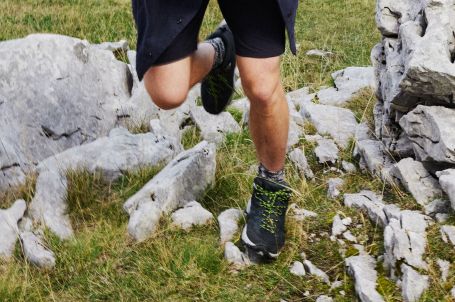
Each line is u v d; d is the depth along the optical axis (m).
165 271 3.03
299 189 3.65
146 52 2.71
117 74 4.89
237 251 3.08
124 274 3.06
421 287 2.70
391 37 4.07
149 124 4.55
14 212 3.44
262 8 2.68
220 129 4.51
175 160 3.73
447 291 2.69
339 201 3.54
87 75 4.64
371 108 4.56
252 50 2.72
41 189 3.62
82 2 9.75
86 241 3.23
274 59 2.75
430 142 3.33
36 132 4.18
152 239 3.28
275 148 2.98
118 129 4.25
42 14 8.85
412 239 2.89
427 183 3.35
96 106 4.56
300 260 3.09
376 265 2.95
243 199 3.54
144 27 2.78
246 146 4.30
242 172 3.83
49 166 3.79
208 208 3.56
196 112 4.61
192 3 2.66
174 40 2.71
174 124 4.63
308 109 4.55
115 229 3.34
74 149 3.92
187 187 3.55
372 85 4.96
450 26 3.50
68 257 3.16
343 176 3.81
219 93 3.35
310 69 6.21
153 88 2.79
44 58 4.45
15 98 4.21
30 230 3.40
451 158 3.19
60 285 3.03
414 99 3.54
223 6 2.73
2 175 3.83
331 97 4.98
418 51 3.29
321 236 3.26
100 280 3.02
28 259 3.17
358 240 3.19
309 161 4.03
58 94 4.38
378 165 3.68
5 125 4.07
